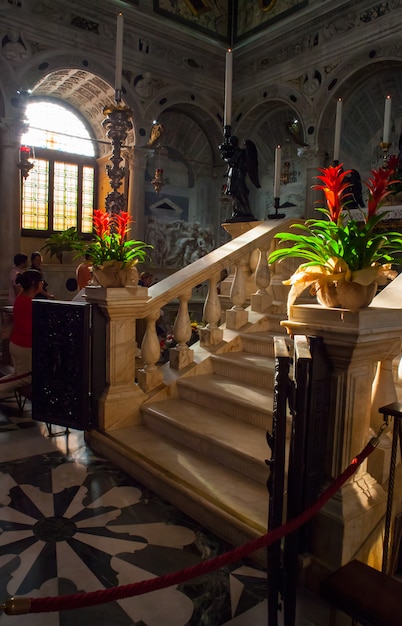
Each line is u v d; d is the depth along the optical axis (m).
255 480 3.28
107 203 6.01
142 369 4.66
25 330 5.08
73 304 4.17
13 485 3.53
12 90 10.60
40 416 4.48
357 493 2.42
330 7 11.63
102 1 11.77
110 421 4.24
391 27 10.56
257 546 1.79
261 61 13.66
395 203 5.22
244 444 3.46
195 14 13.55
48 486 3.53
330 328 2.22
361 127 12.56
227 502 2.98
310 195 12.42
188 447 3.87
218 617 2.24
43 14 10.98
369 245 2.37
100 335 4.28
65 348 4.26
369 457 2.63
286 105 13.62
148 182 14.25
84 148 13.90
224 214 15.41
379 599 1.83
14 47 10.54
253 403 3.86
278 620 2.23
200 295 14.56
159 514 3.17
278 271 5.94
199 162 14.78
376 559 2.50
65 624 2.18
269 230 5.41
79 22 11.56
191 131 14.98
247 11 13.92
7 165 10.63
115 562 2.63
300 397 2.07
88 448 4.29
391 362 2.67
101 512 3.18
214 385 4.43
